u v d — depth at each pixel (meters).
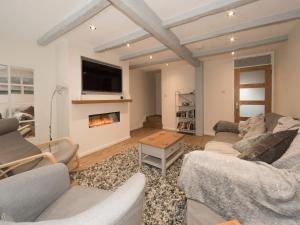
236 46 3.70
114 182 2.31
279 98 3.87
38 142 3.21
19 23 2.54
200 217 1.37
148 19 2.19
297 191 1.04
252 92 4.55
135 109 6.44
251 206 1.12
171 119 6.10
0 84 2.73
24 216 1.04
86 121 3.62
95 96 3.85
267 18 2.47
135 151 3.60
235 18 2.52
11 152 2.08
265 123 2.76
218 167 1.26
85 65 3.58
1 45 2.73
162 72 6.20
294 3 2.17
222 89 4.96
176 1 2.06
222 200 1.22
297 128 1.66
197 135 5.19
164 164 2.47
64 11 2.23
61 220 0.59
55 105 3.47
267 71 4.31
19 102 2.96
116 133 4.42
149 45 3.69
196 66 5.00
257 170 1.18
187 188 1.38
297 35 2.78
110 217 0.62
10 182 1.01
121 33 3.02
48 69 3.34
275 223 1.08
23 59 2.99
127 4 1.84
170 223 1.55
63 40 3.28
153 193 2.02
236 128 3.17
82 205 1.17
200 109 5.16
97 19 2.51
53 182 1.24
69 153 2.29
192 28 2.84
